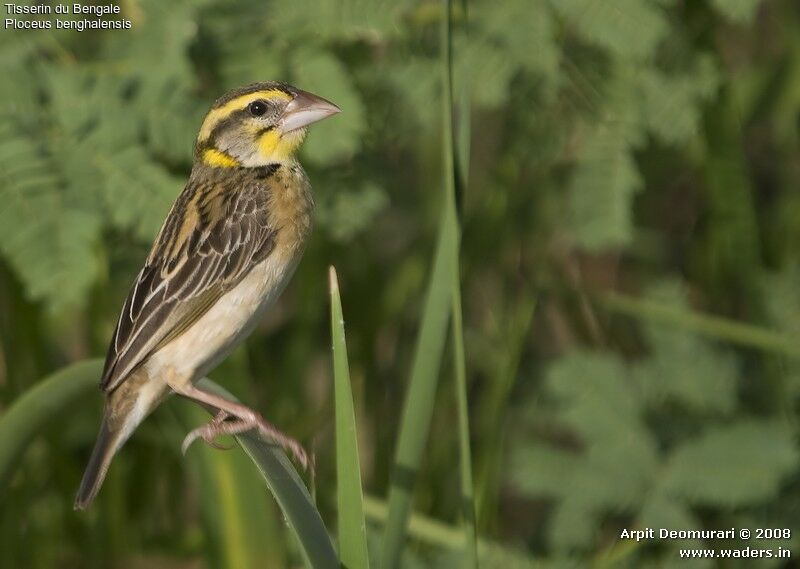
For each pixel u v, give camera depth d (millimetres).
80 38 10133
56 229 8953
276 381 12656
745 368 11766
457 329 6949
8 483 7500
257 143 10039
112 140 9500
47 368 11891
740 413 11438
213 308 9461
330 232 11008
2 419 7500
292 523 6691
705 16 11336
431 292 7113
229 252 9555
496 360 12555
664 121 10820
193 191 9812
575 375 11195
